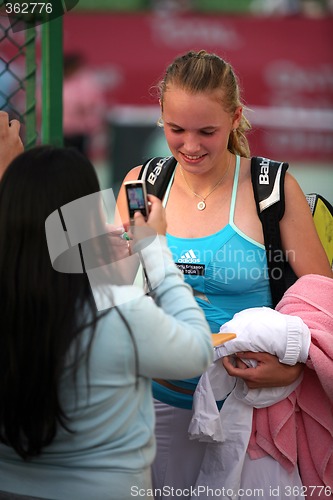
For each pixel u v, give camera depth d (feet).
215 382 14.71
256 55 51.70
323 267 15.11
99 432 11.14
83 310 10.95
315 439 14.69
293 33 52.16
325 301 14.58
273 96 51.67
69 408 11.05
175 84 14.35
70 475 11.17
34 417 10.94
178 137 14.57
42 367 10.82
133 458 11.23
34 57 17.93
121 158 49.60
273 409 14.49
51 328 10.80
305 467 14.75
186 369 11.15
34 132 18.06
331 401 14.20
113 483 11.07
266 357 14.16
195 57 14.62
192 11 51.80
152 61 50.26
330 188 51.21
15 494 11.39
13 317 10.93
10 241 11.02
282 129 51.75
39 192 10.97
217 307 15.16
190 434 14.76
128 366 11.02
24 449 11.21
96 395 10.99
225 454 14.56
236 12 52.37
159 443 15.52
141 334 10.94
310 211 15.20
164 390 15.31
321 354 14.07
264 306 15.21
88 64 49.78
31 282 10.85
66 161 11.15
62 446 11.19
